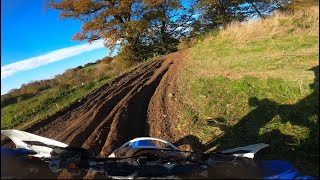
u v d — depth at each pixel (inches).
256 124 368.8
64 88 906.7
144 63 1180.5
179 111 472.4
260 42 668.1
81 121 469.1
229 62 630.5
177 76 703.7
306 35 600.1
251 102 426.0
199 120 421.7
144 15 1669.5
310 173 265.6
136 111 496.4
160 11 1676.9
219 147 339.9
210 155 267.9
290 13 763.4
